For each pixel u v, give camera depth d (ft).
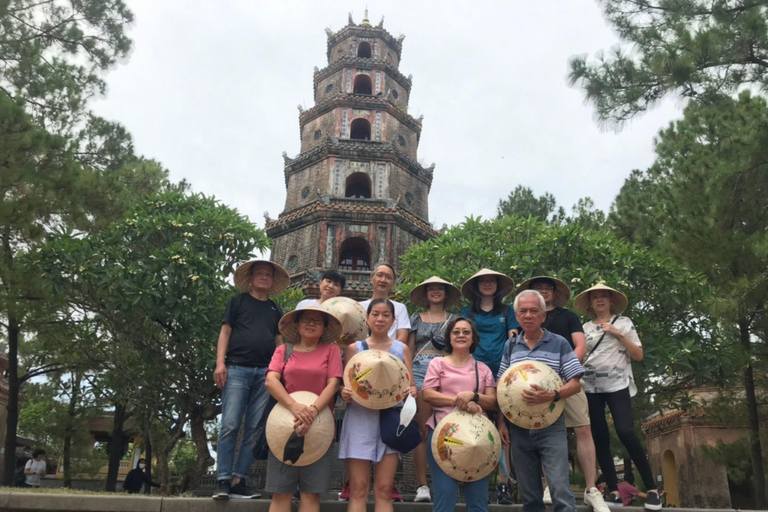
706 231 48.62
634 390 24.73
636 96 39.34
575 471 79.77
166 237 53.26
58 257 47.29
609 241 52.65
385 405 18.95
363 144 83.30
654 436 89.71
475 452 18.51
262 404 23.54
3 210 41.22
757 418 52.54
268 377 19.84
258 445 19.83
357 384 18.99
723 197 47.83
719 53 37.70
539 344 21.22
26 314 53.57
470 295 25.35
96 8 57.52
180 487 51.78
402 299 55.31
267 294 25.82
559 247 50.96
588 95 40.63
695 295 48.67
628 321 25.20
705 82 39.55
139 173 75.46
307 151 84.53
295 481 18.99
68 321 54.19
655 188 63.62
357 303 24.52
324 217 76.89
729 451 53.52
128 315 50.83
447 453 18.81
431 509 21.62
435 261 55.98
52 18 57.00
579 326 23.47
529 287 24.57
